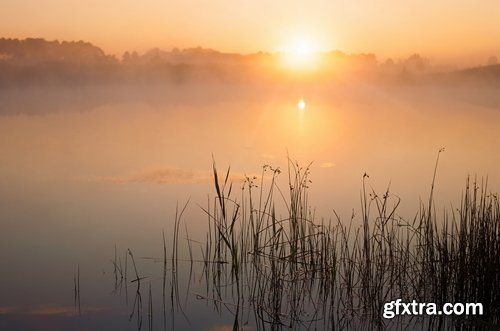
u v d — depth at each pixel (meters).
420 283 7.58
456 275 7.27
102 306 7.57
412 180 14.44
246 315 7.33
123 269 8.84
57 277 8.58
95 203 12.73
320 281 8.11
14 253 9.62
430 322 7.04
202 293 7.96
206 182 14.38
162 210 12.02
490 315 7.05
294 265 8.28
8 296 7.89
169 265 8.97
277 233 9.44
